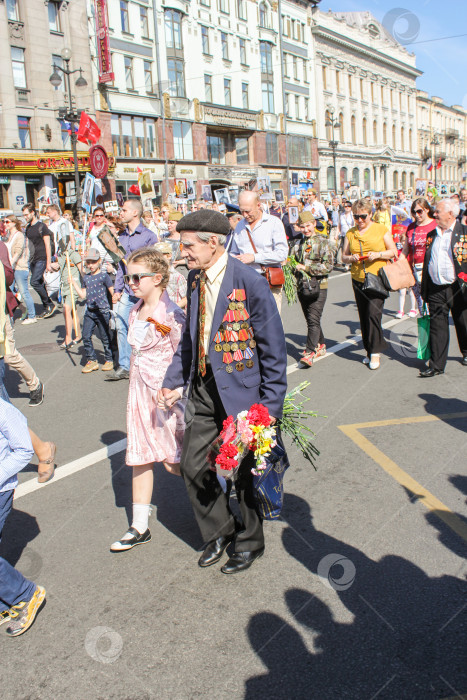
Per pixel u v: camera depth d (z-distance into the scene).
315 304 6.91
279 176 46.38
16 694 2.31
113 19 32.16
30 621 2.67
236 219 7.07
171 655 2.47
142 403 3.24
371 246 6.56
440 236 6.24
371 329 6.77
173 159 36.84
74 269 8.85
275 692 2.26
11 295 5.70
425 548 3.16
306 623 2.63
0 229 12.27
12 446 2.70
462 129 44.22
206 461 3.00
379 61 44.00
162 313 3.26
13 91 27.81
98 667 2.43
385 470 4.13
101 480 4.23
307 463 4.33
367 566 3.03
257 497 2.96
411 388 6.07
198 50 38.16
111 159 32.28
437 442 4.59
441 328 6.37
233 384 2.86
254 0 42.56
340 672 2.34
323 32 48.69
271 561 3.12
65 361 8.00
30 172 28.27
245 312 2.84
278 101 45.81
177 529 3.52
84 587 2.97
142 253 3.26
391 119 44.88
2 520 2.75
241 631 2.60
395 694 2.22
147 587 2.95
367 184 48.38
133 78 33.88
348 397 5.86
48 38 28.98
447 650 2.43
